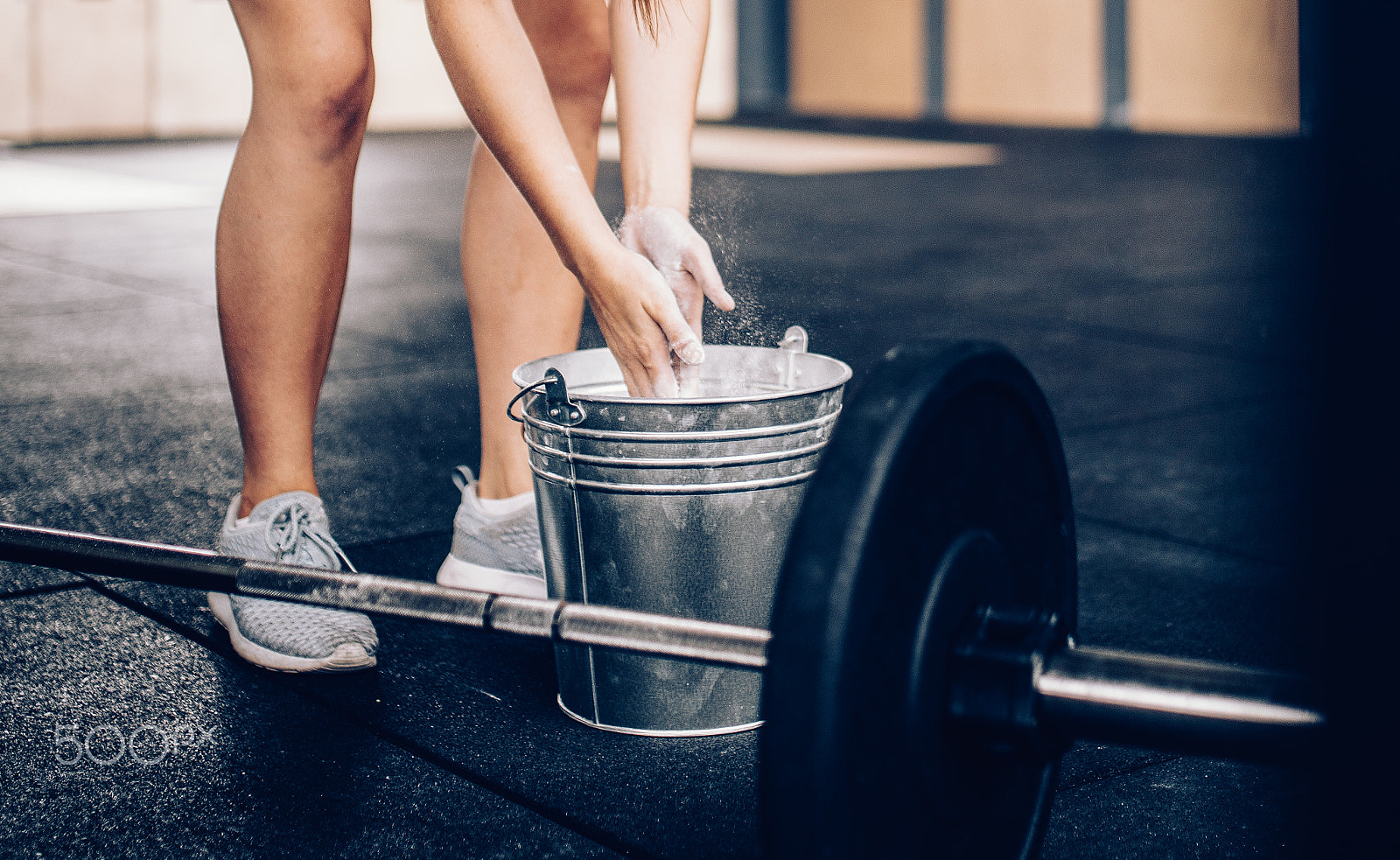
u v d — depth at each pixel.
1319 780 0.77
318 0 1.36
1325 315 0.55
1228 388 2.81
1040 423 0.95
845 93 11.50
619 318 1.21
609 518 1.22
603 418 1.19
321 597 1.10
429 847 1.11
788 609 0.76
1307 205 0.54
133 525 1.93
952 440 0.85
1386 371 0.54
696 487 1.19
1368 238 0.52
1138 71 9.77
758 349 1.39
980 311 3.61
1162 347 3.20
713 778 1.23
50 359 3.06
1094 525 1.96
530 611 1.01
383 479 2.19
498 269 1.57
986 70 10.61
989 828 0.93
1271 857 1.10
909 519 0.82
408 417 2.59
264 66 1.39
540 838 1.12
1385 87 0.50
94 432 2.44
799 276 4.08
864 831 0.79
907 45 10.98
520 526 1.55
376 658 1.51
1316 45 0.53
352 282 4.08
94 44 8.59
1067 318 3.54
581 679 1.32
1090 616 1.60
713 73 11.41
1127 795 1.21
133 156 7.62
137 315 3.59
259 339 1.45
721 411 1.18
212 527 1.93
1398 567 0.62
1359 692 0.69
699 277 1.28
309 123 1.39
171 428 2.47
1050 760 0.89
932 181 6.75
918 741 0.83
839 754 0.75
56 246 4.71
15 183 6.41
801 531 0.77
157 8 8.73
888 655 0.81
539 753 1.28
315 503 1.48
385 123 9.78
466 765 1.26
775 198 6.08
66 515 1.97
